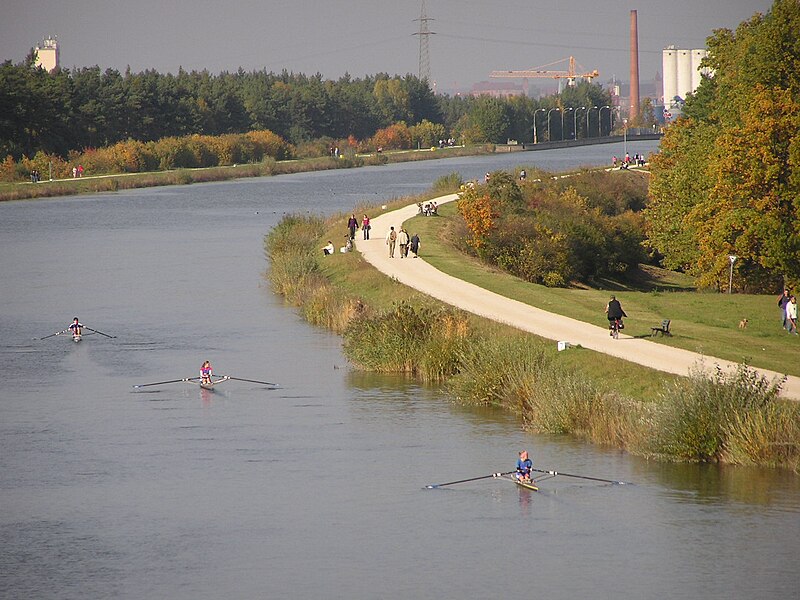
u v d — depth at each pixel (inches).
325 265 4266.7
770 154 3767.2
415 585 1626.5
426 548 1752.0
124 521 1873.8
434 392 2674.7
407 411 2502.5
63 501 1968.5
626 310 3277.6
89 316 3740.2
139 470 2127.2
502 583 1627.7
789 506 1863.9
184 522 1867.6
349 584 1633.9
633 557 1699.1
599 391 2340.1
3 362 3058.6
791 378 2351.1
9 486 2043.6
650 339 2751.0
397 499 1956.2
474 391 2551.7
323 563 1704.0
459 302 3282.5
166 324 3572.8
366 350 2928.2
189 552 1749.5
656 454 2110.0
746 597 1571.1
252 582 1644.9
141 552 1749.5
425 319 2960.1
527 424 2368.4
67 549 1765.5
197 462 2167.8
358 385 2751.0
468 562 1697.8
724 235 3838.6
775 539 1745.8
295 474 2091.5
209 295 4133.9
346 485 2028.8
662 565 1669.5
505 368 2549.2
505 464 2122.3
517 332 2834.6
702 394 2124.8
